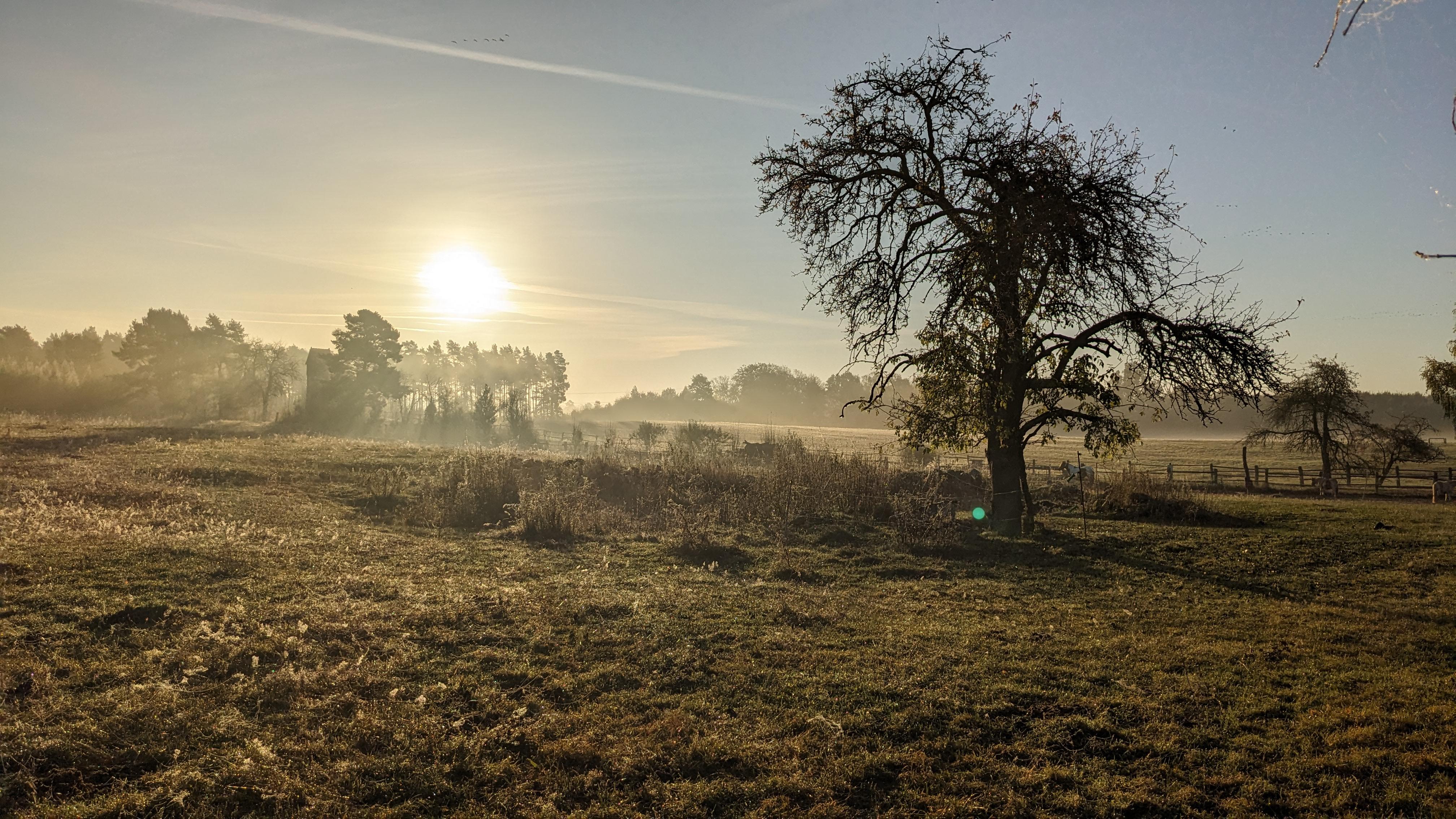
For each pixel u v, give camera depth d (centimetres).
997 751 687
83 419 3784
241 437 3166
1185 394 1788
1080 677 863
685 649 926
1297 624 1106
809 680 843
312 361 6362
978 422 1942
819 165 1914
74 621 838
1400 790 615
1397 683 852
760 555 1565
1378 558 1606
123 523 1361
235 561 1158
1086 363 1917
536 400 14275
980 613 1165
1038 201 1689
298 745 634
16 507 1407
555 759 648
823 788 614
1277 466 5669
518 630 959
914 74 1838
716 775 637
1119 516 2267
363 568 1221
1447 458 6128
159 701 675
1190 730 729
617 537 1714
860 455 2547
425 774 612
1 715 621
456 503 1845
